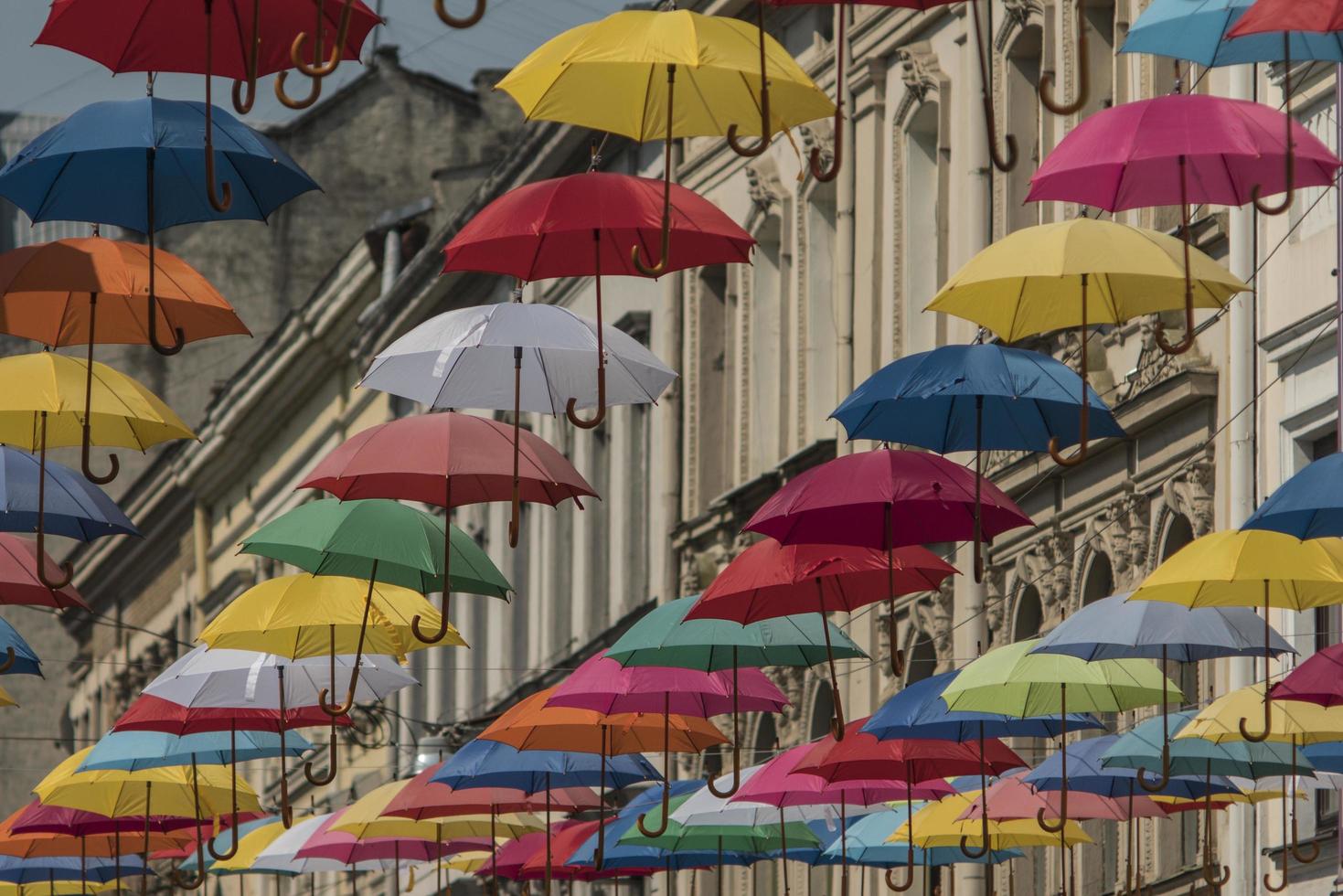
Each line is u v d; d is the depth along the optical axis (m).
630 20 25.36
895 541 31.66
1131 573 51.16
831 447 66.75
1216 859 47.09
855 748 38.03
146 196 29.25
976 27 22.19
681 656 37.62
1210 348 48.72
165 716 42.66
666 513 78.62
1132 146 26.94
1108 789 38.84
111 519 35.06
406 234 112.75
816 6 68.38
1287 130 25.50
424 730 107.06
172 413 33.38
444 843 53.38
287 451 124.62
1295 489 28.78
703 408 77.44
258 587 39.16
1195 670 48.72
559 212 27.72
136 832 50.25
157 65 25.27
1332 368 44.59
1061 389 29.98
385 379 33.84
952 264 60.50
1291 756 35.56
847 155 66.31
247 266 137.50
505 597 37.31
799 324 69.69
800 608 34.06
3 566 34.41
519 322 32.69
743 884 73.12
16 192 29.19
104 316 30.52
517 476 29.58
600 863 40.03
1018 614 56.66
